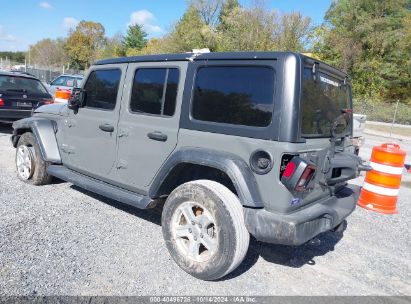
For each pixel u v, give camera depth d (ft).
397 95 117.60
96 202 16.11
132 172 12.71
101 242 12.25
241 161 9.75
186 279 10.43
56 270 10.27
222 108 10.30
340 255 12.89
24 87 30.66
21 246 11.43
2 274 9.79
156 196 11.89
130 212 15.23
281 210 9.34
